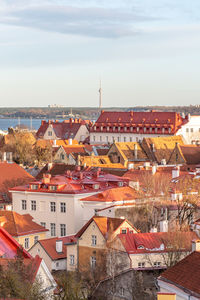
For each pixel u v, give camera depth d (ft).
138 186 508.12
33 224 456.04
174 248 360.07
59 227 533.96
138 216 470.80
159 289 288.30
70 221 527.81
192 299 251.80
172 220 458.09
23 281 258.98
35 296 247.91
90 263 389.39
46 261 407.64
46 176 558.15
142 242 366.43
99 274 347.77
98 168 610.65
